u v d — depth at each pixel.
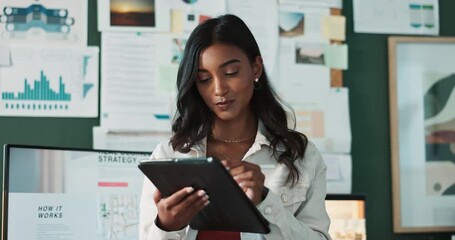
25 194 2.24
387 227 2.91
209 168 1.25
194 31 1.55
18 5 2.65
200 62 1.52
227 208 1.36
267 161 1.60
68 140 2.65
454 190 2.95
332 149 2.86
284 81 2.84
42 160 2.28
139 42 2.73
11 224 2.21
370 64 2.95
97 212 2.37
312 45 2.88
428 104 2.96
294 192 1.56
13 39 2.64
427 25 2.99
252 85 1.57
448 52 2.98
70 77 2.67
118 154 2.44
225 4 2.80
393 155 2.90
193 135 1.60
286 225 1.44
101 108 2.68
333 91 2.88
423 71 2.96
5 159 2.21
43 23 2.66
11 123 2.62
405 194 2.92
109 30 2.71
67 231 2.30
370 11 2.94
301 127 2.84
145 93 2.72
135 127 2.70
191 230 1.51
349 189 2.86
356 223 2.57
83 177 2.36
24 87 2.63
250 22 2.82
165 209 1.35
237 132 1.62
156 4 2.75
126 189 2.43
